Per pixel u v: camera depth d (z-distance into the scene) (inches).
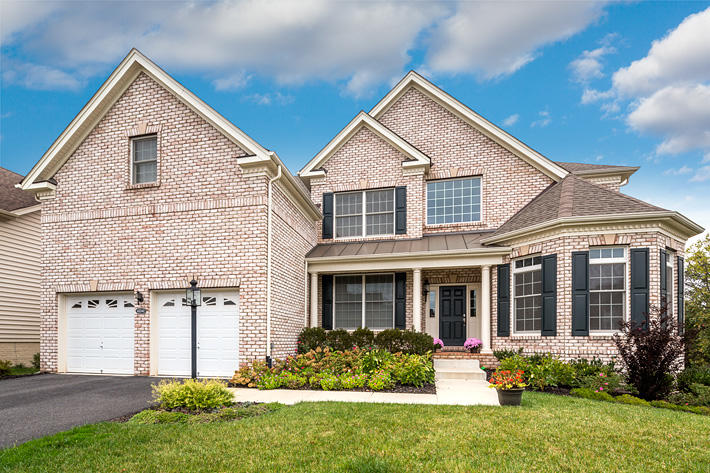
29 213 653.3
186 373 470.9
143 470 187.9
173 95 499.2
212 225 472.7
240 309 457.1
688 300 745.6
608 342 434.6
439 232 636.1
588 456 206.4
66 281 508.7
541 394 368.5
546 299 471.8
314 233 645.9
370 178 653.9
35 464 195.6
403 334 509.4
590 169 622.5
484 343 529.7
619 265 452.1
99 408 317.7
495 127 622.2
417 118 672.4
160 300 486.9
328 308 620.4
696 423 274.4
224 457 203.3
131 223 495.8
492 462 195.8
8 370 500.4
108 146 514.3
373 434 237.1
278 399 347.9
